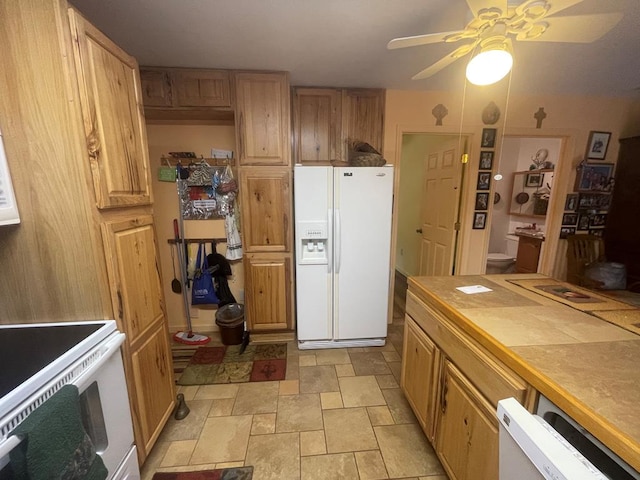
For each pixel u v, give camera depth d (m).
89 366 0.95
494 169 2.87
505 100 2.75
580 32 1.20
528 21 1.13
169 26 1.60
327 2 1.39
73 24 0.96
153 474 1.40
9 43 0.93
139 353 1.31
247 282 2.47
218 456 1.49
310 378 2.12
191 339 2.65
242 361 2.34
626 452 0.57
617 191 3.00
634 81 2.41
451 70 2.19
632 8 1.44
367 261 2.41
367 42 1.78
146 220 1.40
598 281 2.81
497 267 4.22
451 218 3.00
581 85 2.52
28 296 1.10
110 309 1.14
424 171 3.65
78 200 1.04
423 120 2.71
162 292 1.55
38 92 0.96
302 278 2.39
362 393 1.96
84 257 1.08
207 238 2.66
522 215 4.27
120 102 1.22
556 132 2.85
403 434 1.63
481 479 1.02
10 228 1.05
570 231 3.10
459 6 1.43
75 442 0.79
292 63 2.07
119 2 1.38
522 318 1.16
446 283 1.64
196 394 1.96
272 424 1.70
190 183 2.53
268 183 2.34
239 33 1.67
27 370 0.83
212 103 2.20
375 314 2.50
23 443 0.66
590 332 1.04
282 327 2.56
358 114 2.59
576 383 0.76
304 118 2.55
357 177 2.28
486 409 0.99
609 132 2.92
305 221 2.30
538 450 0.58
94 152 1.06
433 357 1.40
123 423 1.15
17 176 1.01
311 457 1.49
